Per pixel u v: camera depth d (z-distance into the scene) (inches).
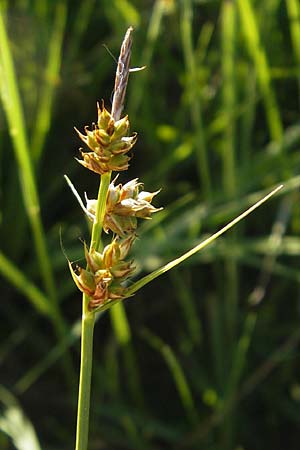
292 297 18.4
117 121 7.5
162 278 18.9
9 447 16.8
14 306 18.7
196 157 18.7
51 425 18.0
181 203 16.9
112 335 17.7
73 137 19.4
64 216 19.1
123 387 18.7
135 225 7.8
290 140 17.2
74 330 16.1
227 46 16.2
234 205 16.3
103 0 18.2
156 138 18.4
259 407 18.1
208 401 17.3
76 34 19.1
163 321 18.9
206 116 18.7
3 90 14.1
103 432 17.5
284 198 17.0
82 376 8.2
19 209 18.1
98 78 19.3
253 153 18.6
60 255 17.1
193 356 18.2
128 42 7.5
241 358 16.0
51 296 15.9
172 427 17.3
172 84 20.0
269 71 16.8
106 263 7.8
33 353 18.5
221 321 17.4
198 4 19.0
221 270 18.4
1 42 13.8
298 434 17.9
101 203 7.7
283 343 18.1
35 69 19.1
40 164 18.9
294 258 18.0
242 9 15.9
